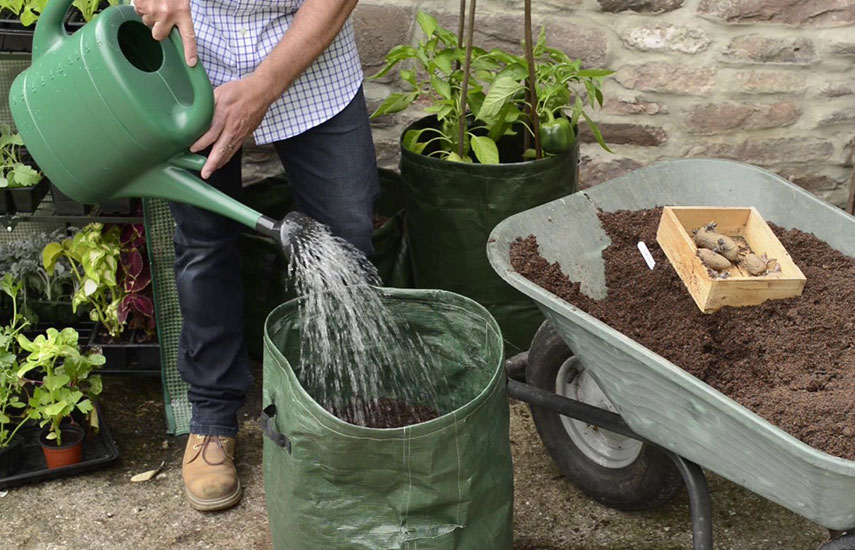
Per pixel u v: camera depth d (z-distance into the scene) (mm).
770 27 3045
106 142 1863
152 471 2568
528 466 2590
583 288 2156
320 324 2051
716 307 2020
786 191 2295
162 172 1940
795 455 1532
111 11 1854
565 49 3080
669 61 3084
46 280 2850
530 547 2338
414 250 2797
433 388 2234
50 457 2514
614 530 2383
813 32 3059
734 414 1607
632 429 1937
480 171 2566
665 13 3023
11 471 2510
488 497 1915
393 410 2242
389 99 2783
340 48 2174
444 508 1860
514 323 2775
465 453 1809
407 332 2152
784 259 2084
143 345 2723
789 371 1902
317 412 1760
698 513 1912
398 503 1840
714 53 3070
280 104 2152
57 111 1878
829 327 1986
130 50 1991
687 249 2066
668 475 2230
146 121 1829
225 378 2471
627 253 2232
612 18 3043
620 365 1820
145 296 2699
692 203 2371
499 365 1893
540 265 2080
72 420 2590
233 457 2580
